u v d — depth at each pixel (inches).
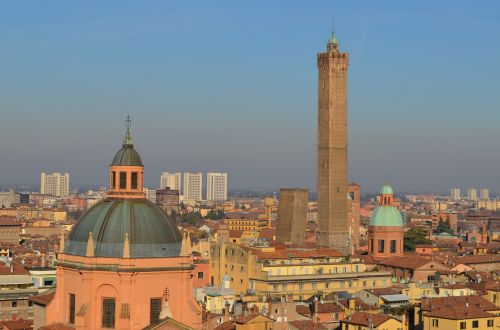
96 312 5920.3
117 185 6200.8
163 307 5836.6
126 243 5910.4
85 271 5905.5
